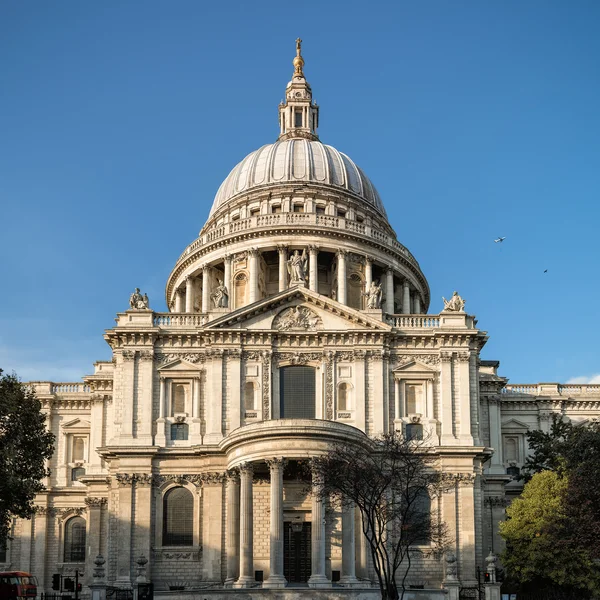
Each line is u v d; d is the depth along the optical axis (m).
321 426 74.56
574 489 66.19
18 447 67.88
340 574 78.69
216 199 127.00
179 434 84.62
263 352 85.88
